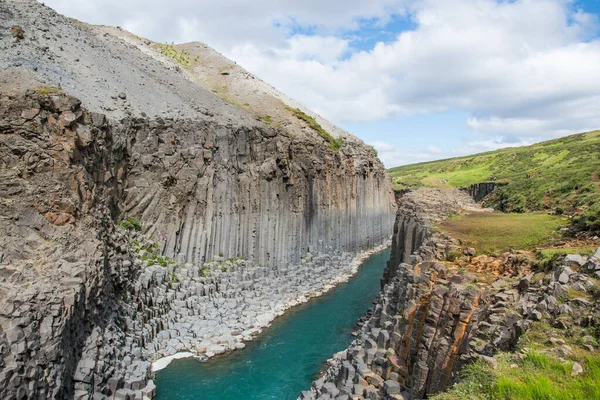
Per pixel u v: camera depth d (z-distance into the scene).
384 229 115.06
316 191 73.75
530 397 12.91
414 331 24.73
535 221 37.06
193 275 47.50
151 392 30.84
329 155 81.19
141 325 37.72
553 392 12.64
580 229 28.52
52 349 23.78
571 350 14.70
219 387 33.47
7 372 21.00
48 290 25.52
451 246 29.83
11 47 41.81
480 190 97.31
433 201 55.09
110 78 51.50
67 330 25.55
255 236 57.97
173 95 60.25
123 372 30.92
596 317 15.54
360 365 27.61
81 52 52.31
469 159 172.38
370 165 106.56
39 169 30.03
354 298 58.12
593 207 28.66
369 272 76.12
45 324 24.14
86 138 34.09
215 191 53.16
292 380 34.91
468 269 25.86
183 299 44.22
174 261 47.12
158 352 37.41
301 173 68.56
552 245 26.78
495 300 20.47
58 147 31.45
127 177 45.09
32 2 54.50
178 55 105.56
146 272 41.34
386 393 24.20
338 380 29.16
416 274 27.44
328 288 62.94
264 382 34.44
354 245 91.62
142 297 39.44
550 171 77.56
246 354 39.31
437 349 21.83
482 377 14.70
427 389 22.11
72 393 25.95
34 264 26.66
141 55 73.69
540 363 14.44
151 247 45.34
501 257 26.53
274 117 85.81
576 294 17.39
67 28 56.19
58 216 29.75
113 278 35.16
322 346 41.62
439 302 23.05
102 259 31.66
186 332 41.06
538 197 55.91
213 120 57.03
